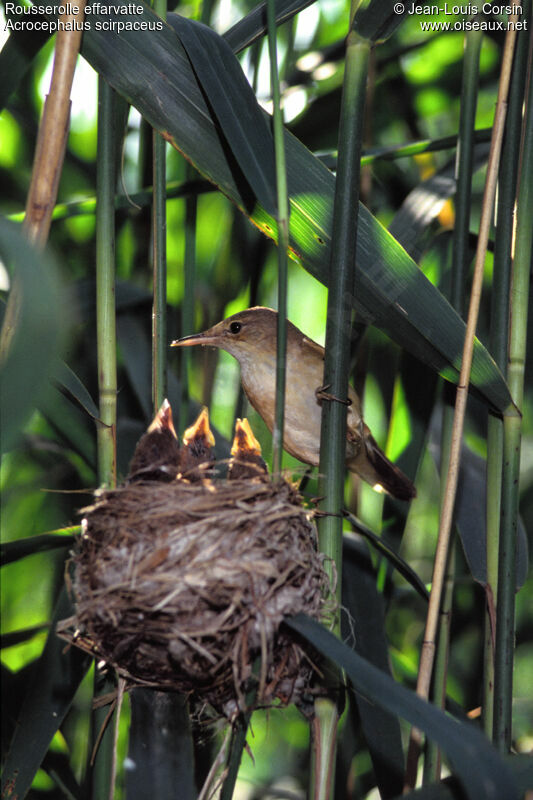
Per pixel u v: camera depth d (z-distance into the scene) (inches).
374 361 297.1
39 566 323.3
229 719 166.6
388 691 124.4
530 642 338.6
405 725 288.5
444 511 173.3
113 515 163.3
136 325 265.7
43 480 324.5
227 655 150.7
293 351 265.3
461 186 208.7
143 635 153.9
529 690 342.3
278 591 153.5
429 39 301.0
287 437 267.3
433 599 171.5
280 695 165.5
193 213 236.1
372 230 175.8
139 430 267.6
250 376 266.5
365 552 238.8
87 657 213.0
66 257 324.2
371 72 301.4
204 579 150.6
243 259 309.6
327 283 186.4
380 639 226.4
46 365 99.0
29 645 311.6
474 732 117.9
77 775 290.7
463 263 208.8
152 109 176.7
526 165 199.9
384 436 293.7
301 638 163.5
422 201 250.7
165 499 164.2
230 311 329.4
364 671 129.6
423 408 252.2
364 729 219.5
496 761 112.4
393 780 213.9
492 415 204.7
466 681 326.6
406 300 177.0
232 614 151.0
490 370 184.4
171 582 150.3
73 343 286.8
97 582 157.1
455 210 210.5
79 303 268.5
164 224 184.7
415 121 335.3
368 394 326.3
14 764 200.5
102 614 152.9
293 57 308.8
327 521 168.2
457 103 343.3
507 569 188.1
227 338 265.9
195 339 267.6
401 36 327.9
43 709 207.0
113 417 180.9
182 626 150.3
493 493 204.2
